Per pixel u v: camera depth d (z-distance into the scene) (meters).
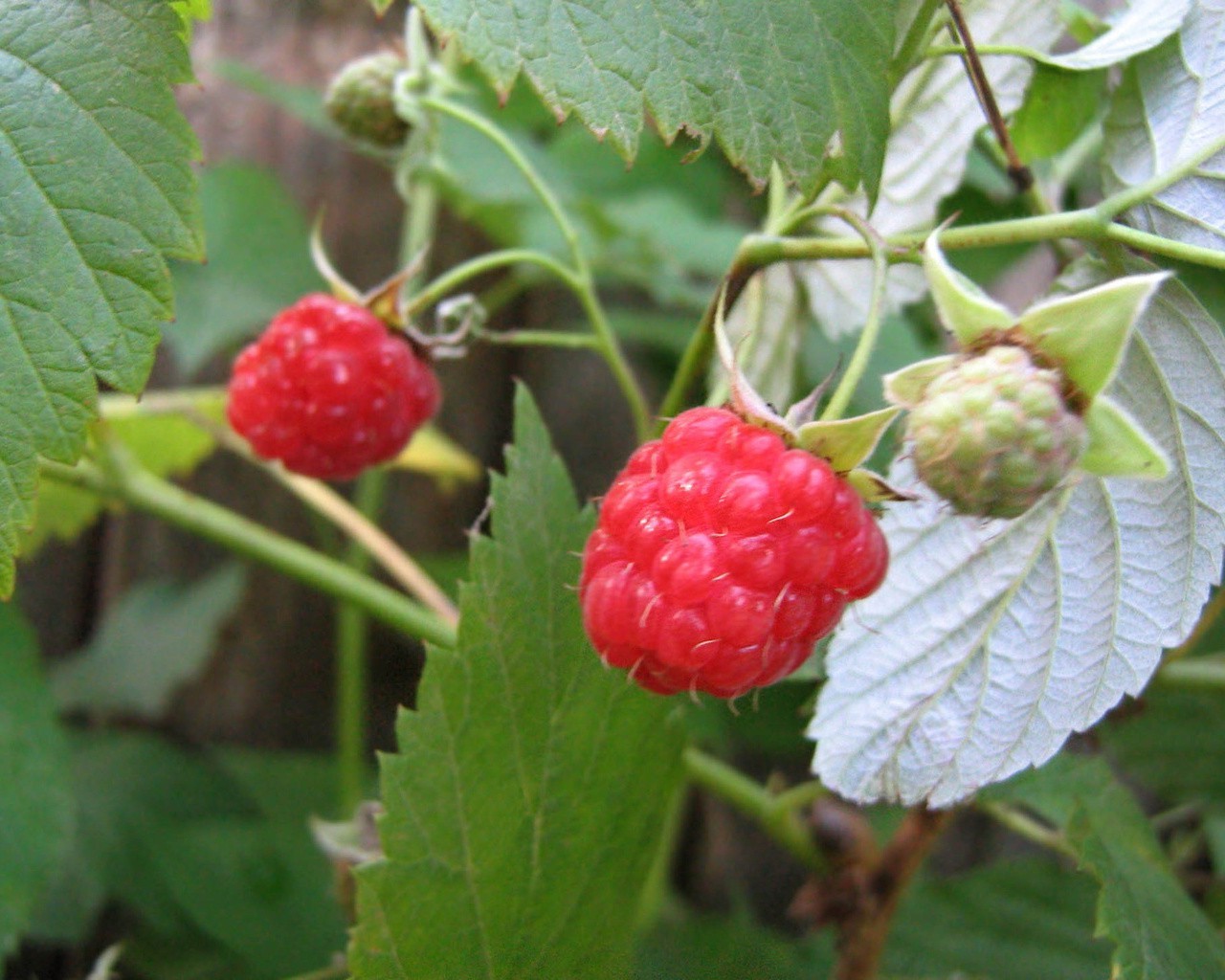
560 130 0.27
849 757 0.13
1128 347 0.13
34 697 0.18
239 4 0.26
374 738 0.25
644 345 0.26
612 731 0.14
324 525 0.22
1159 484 0.13
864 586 0.11
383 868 0.13
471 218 0.24
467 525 0.26
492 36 0.12
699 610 0.11
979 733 0.13
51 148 0.12
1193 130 0.13
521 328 0.27
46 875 0.17
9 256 0.12
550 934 0.14
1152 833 0.15
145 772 0.21
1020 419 0.11
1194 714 0.19
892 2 0.12
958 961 0.18
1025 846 0.23
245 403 0.16
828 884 0.17
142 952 0.20
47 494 0.20
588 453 0.27
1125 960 0.13
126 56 0.12
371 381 0.15
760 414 0.12
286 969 0.19
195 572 0.24
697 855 0.25
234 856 0.20
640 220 0.24
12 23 0.12
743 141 0.12
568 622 0.13
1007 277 0.23
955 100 0.15
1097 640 0.13
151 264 0.12
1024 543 0.13
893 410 0.11
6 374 0.12
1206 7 0.13
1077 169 0.18
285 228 0.24
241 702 0.24
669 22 0.12
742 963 0.20
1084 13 0.15
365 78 0.17
